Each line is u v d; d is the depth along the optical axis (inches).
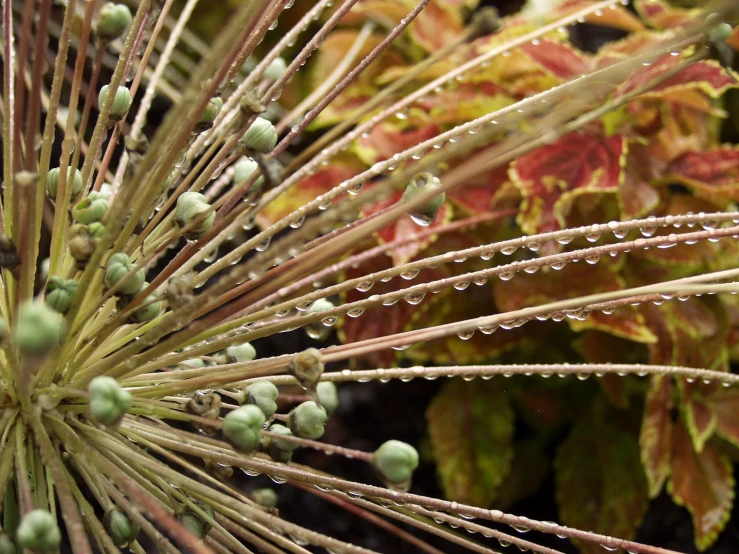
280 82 10.7
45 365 9.5
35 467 9.8
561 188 14.6
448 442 16.7
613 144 15.0
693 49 14.6
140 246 10.4
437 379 21.1
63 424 9.6
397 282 16.1
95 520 9.5
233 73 10.3
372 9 17.8
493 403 17.0
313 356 9.0
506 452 16.6
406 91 18.1
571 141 15.1
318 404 9.1
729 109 20.1
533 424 18.8
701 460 15.3
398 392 21.3
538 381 18.1
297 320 10.0
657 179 15.7
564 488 17.1
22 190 9.2
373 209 15.0
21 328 7.7
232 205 10.4
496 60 16.4
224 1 22.4
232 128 10.3
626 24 16.7
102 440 9.8
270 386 10.0
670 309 15.3
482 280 10.3
